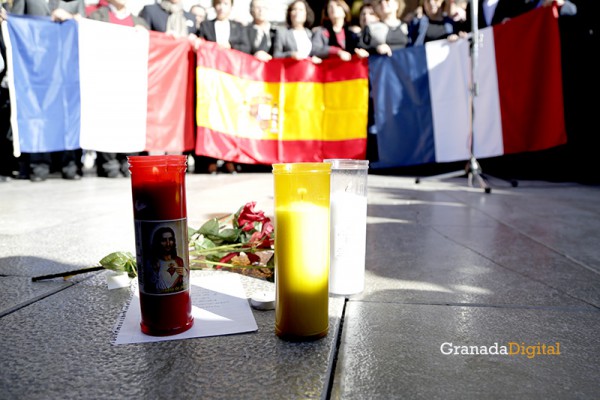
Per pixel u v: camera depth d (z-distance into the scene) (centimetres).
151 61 512
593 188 422
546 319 110
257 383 78
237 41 596
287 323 94
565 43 486
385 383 79
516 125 484
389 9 564
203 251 137
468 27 542
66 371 82
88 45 473
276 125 589
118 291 126
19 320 105
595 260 167
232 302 114
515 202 327
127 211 284
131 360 86
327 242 95
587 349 94
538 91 468
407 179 526
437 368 85
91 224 237
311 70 582
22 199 346
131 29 495
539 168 553
